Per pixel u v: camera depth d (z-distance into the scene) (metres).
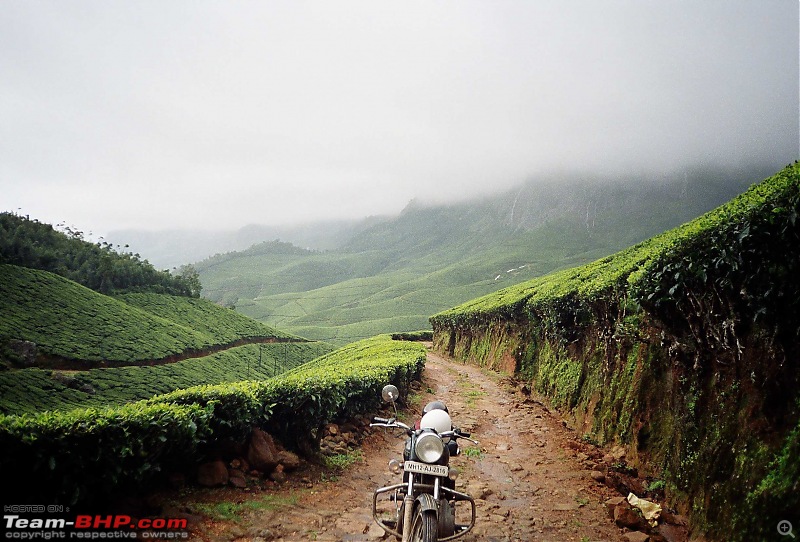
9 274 79.31
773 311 5.04
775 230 4.84
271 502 6.18
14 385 55.28
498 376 20.69
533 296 16.61
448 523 4.91
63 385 59.50
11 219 106.69
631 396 8.66
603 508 6.63
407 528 4.62
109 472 4.95
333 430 9.76
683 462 6.41
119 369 70.38
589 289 10.75
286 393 7.79
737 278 5.43
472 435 10.89
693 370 6.68
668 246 6.73
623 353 9.49
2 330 65.81
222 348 102.62
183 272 139.88
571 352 12.94
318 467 7.96
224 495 6.12
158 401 6.21
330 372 11.23
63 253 106.38
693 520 5.80
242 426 6.83
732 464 5.39
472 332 29.56
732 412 5.67
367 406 11.87
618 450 8.55
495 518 6.23
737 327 5.62
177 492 5.88
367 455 9.38
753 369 5.40
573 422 11.44
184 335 94.19
